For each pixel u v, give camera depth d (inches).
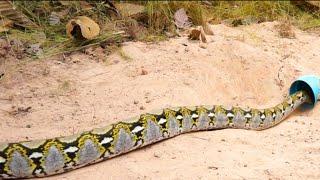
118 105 78.7
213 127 77.1
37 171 62.2
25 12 99.2
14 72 83.5
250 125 80.0
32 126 72.4
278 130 80.5
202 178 63.6
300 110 89.8
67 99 79.0
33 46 89.7
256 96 90.1
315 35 107.9
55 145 62.8
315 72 95.1
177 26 103.3
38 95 79.1
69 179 62.5
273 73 93.8
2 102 76.8
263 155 69.8
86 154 64.5
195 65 90.9
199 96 84.6
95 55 91.0
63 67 86.7
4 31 91.4
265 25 109.7
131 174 63.9
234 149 71.0
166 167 65.7
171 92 83.3
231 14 111.0
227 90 89.0
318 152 71.3
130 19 100.3
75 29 92.0
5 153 61.0
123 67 88.4
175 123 72.7
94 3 104.4
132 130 68.2
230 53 95.9
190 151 69.6
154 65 89.8
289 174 65.4
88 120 74.6
